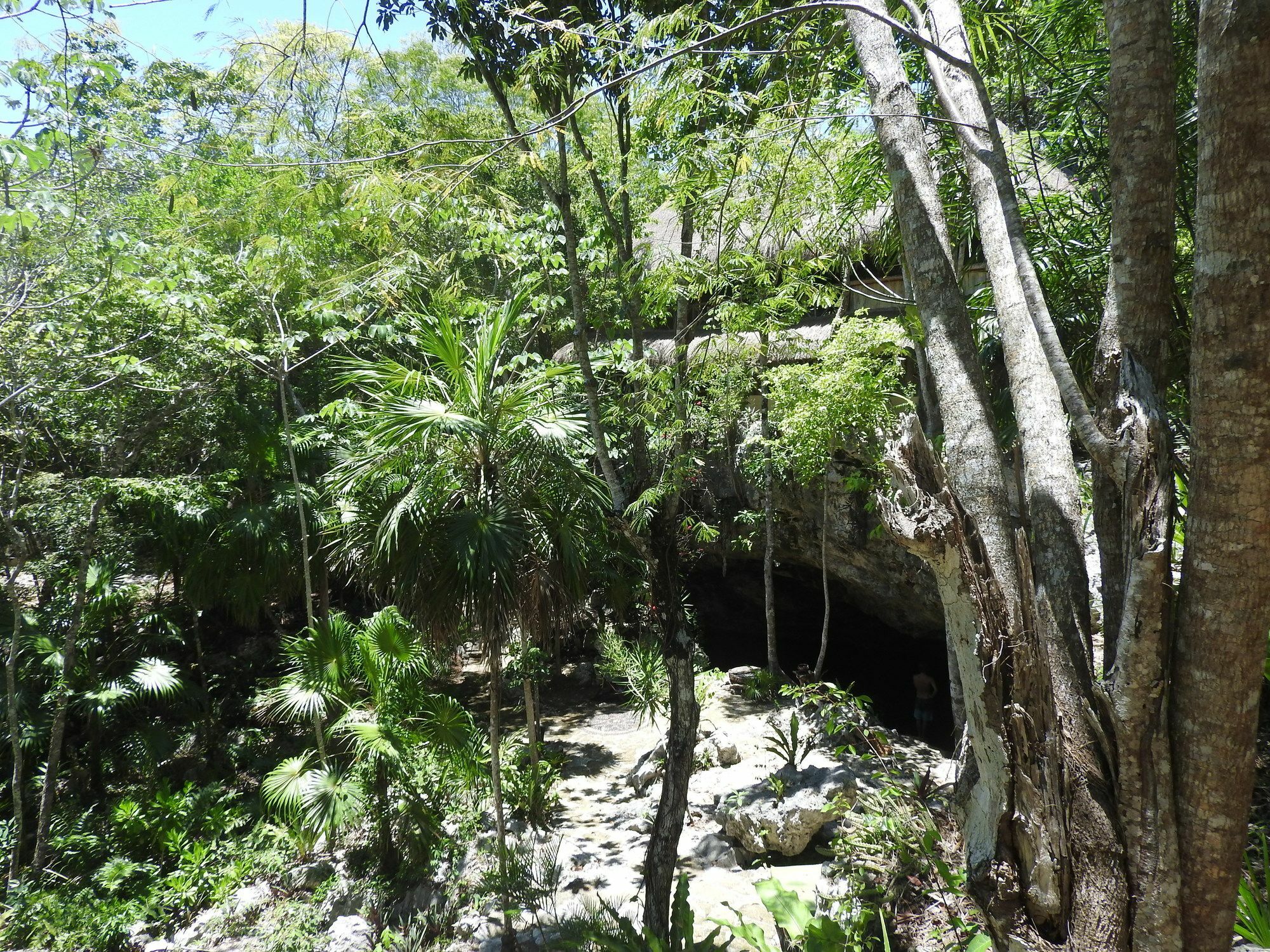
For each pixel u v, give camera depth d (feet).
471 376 20.81
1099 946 9.13
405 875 24.53
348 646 27.48
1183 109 17.35
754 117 18.22
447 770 27.96
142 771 35.27
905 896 14.05
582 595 21.30
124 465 32.99
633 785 29.73
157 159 22.50
